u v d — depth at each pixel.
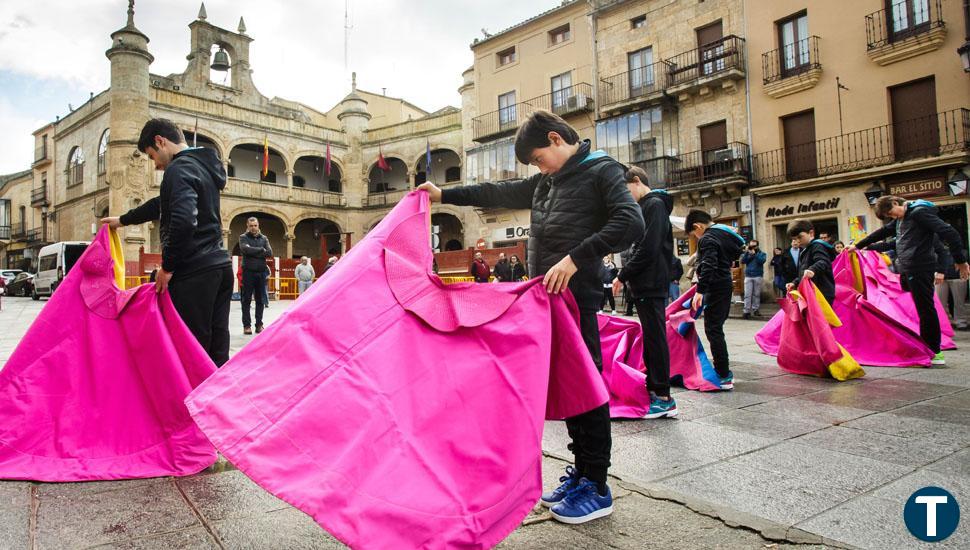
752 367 6.24
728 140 20.94
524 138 2.52
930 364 6.00
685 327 5.29
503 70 28.61
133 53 28.88
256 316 9.59
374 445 1.76
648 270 4.01
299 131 34.34
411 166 35.09
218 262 3.37
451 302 2.10
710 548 2.08
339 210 35.94
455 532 1.75
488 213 30.11
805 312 5.68
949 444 3.28
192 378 3.04
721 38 20.97
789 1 19.44
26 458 2.89
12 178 44.62
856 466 2.93
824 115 18.64
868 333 6.45
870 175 17.19
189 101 30.50
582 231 2.46
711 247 4.86
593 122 25.25
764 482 2.74
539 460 2.00
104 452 2.96
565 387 2.25
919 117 16.83
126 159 28.62
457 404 1.95
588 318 2.49
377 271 2.08
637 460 3.10
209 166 3.44
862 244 6.72
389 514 1.66
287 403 1.77
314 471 1.66
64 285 3.20
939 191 16.16
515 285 2.17
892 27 17.33
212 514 2.35
